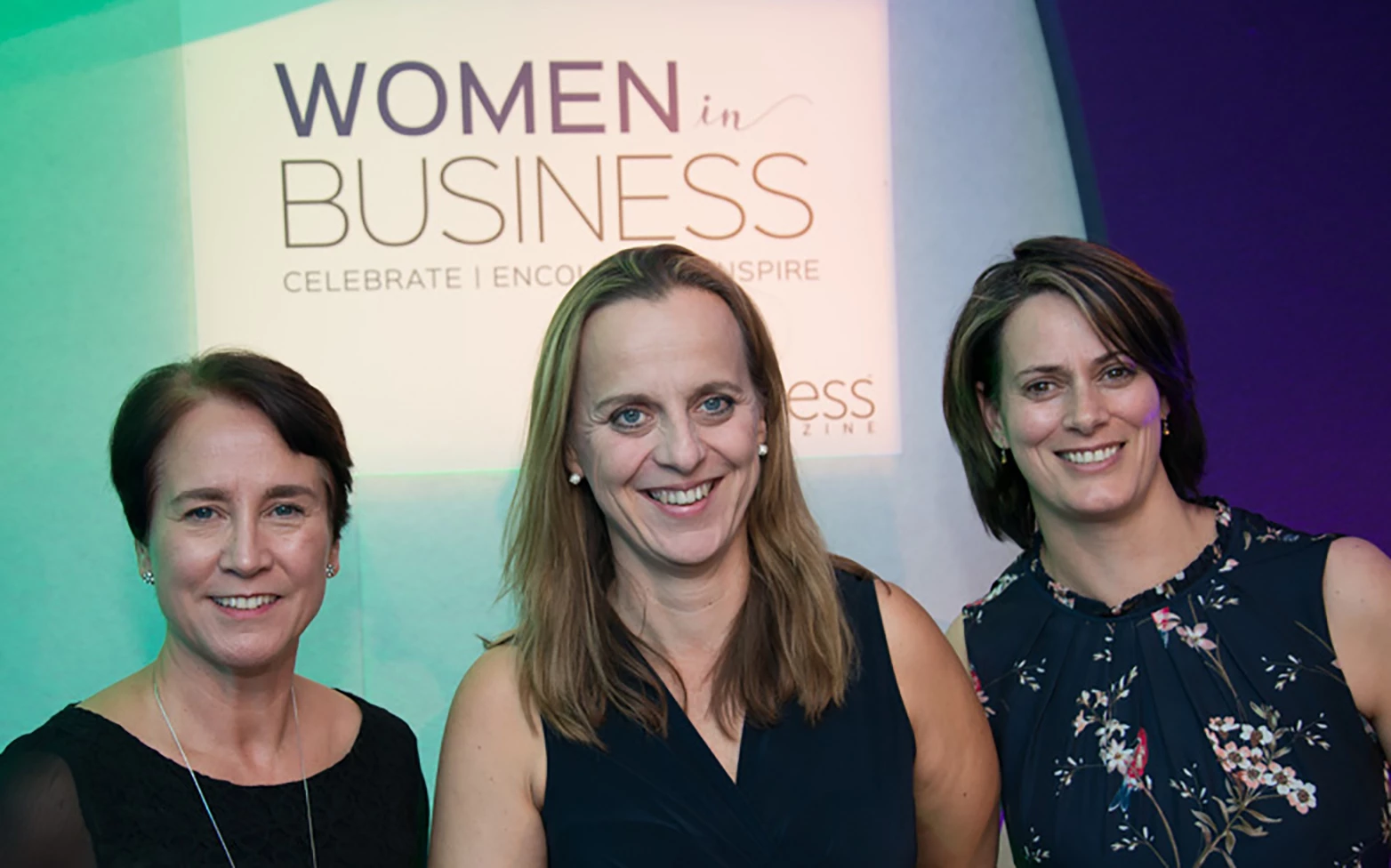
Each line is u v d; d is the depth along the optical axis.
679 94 3.50
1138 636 2.00
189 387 1.70
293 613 1.72
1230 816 1.83
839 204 3.55
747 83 3.52
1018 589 2.21
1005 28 3.62
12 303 3.37
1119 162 3.46
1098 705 1.99
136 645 3.43
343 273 3.41
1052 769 1.98
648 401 1.64
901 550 3.60
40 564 3.38
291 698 1.83
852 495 3.58
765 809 1.70
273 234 3.39
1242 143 3.49
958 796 1.85
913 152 3.58
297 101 3.39
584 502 1.80
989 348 2.09
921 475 3.60
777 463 1.79
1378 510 3.53
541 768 1.74
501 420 3.47
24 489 3.38
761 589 1.80
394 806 1.86
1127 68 3.46
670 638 1.79
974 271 3.60
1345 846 1.79
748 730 1.74
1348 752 1.83
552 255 3.47
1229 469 3.49
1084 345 1.94
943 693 1.83
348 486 1.84
